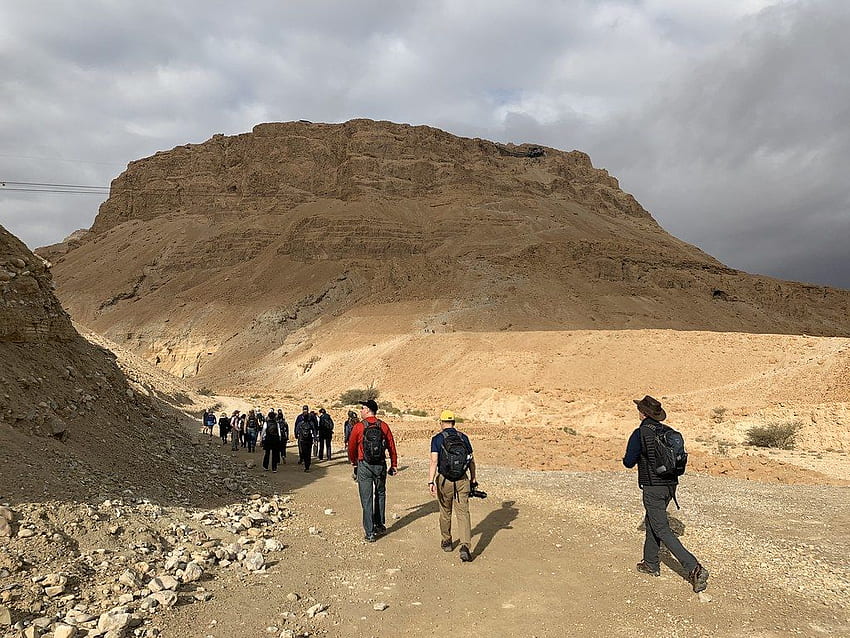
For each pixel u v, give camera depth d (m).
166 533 6.69
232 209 199.12
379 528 7.89
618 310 112.06
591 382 47.16
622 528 8.23
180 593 5.21
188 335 129.25
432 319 93.81
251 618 4.88
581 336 57.06
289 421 31.39
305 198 198.00
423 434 24.89
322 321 116.00
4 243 11.29
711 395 38.16
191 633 4.51
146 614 4.69
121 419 11.66
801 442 25.77
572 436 25.75
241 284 146.00
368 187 194.50
